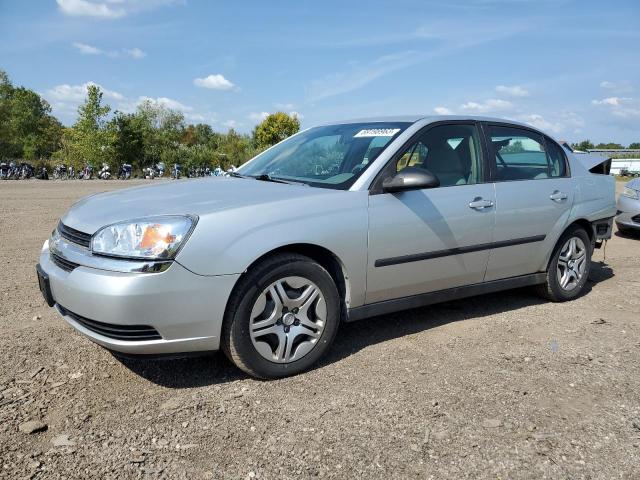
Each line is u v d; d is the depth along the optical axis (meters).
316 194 3.37
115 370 3.28
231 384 3.14
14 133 60.81
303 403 2.91
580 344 3.86
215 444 2.51
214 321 2.94
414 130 3.90
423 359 3.54
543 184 4.58
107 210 3.17
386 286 3.63
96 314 2.76
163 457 2.40
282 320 3.20
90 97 39.34
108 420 2.70
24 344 3.64
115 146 40.75
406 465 2.37
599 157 5.51
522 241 4.39
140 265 2.75
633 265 6.72
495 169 4.29
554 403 2.96
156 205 3.14
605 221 5.21
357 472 2.32
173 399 2.94
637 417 2.83
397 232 3.58
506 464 2.40
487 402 2.95
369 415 2.79
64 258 3.04
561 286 4.88
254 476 2.28
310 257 3.38
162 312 2.79
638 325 4.33
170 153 44.81
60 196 15.26
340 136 4.23
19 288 5.06
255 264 3.08
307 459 2.40
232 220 2.98
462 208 3.93
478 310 4.64
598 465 2.41
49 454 2.40
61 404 2.85
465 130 4.23
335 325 3.41
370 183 3.55
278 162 4.31
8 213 10.80
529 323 4.31
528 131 4.71
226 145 64.62
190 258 2.83
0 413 2.73
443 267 3.89
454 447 2.52
